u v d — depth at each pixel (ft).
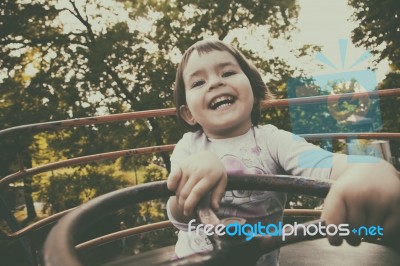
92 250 36.04
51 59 45.93
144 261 4.28
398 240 1.65
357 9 40.63
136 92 45.01
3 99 46.34
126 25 45.01
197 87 3.73
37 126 5.96
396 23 39.42
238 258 1.52
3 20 44.29
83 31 46.65
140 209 43.11
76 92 43.39
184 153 4.32
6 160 43.27
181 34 44.21
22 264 31.12
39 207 64.34
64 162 6.51
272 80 43.29
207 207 2.20
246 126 4.06
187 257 1.47
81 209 1.89
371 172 1.73
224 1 43.62
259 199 3.52
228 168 3.78
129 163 46.62
